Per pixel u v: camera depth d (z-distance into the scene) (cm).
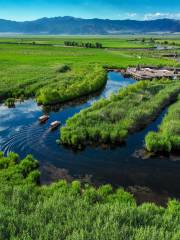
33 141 3225
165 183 2450
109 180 2484
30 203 1642
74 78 6800
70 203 1681
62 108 4731
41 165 2703
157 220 1505
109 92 6066
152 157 2898
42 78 6719
